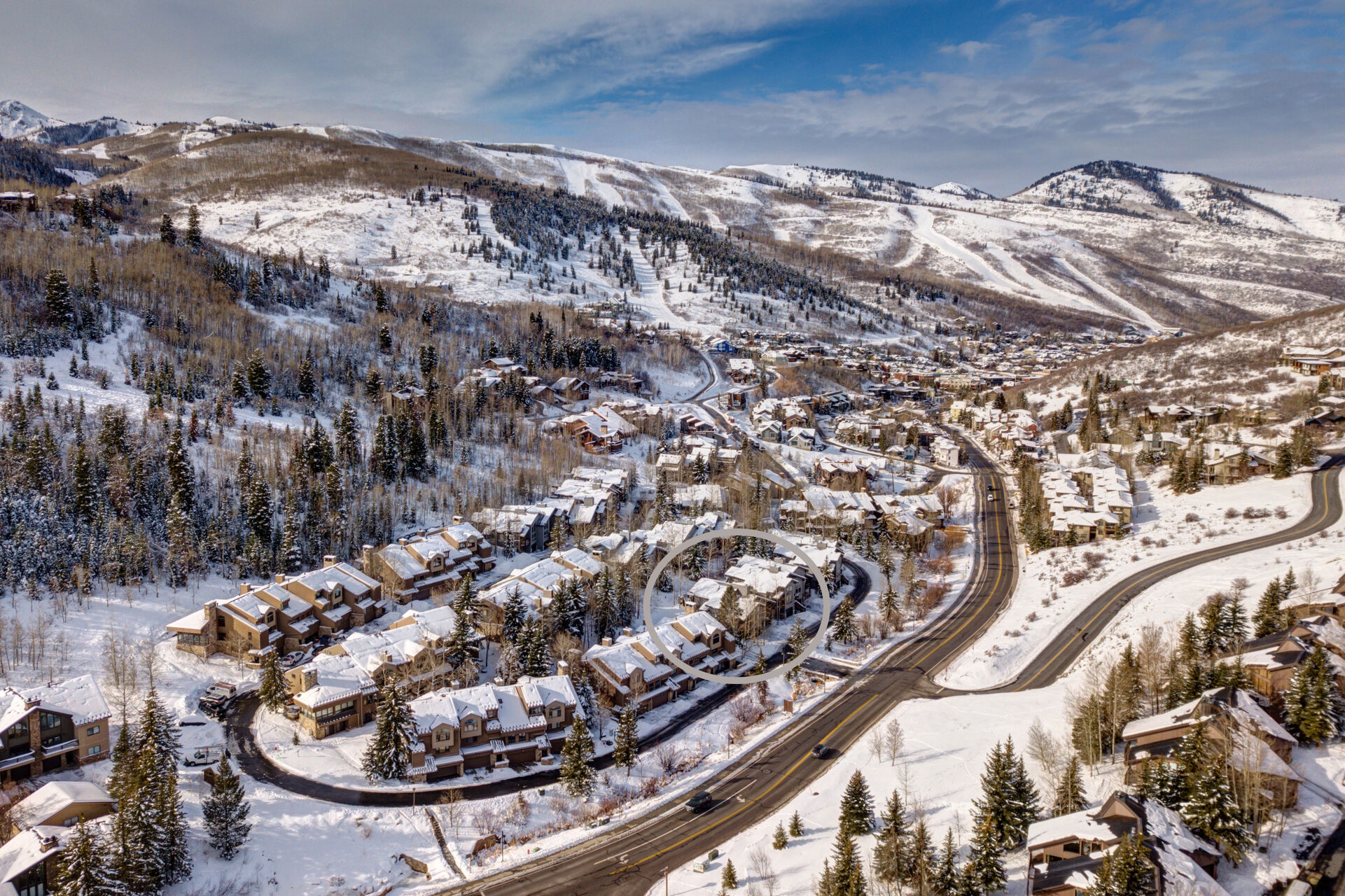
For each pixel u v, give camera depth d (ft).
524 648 308.81
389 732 255.29
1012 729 260.83
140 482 390.63
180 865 203.62
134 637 317.83
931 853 189.67
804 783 250.37
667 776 261.44
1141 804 179.63
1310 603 263.08
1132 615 330.54
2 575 325.21
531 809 245.45
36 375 499.10
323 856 219.82
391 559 380.17
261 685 290.35
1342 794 194.80
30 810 209.87
